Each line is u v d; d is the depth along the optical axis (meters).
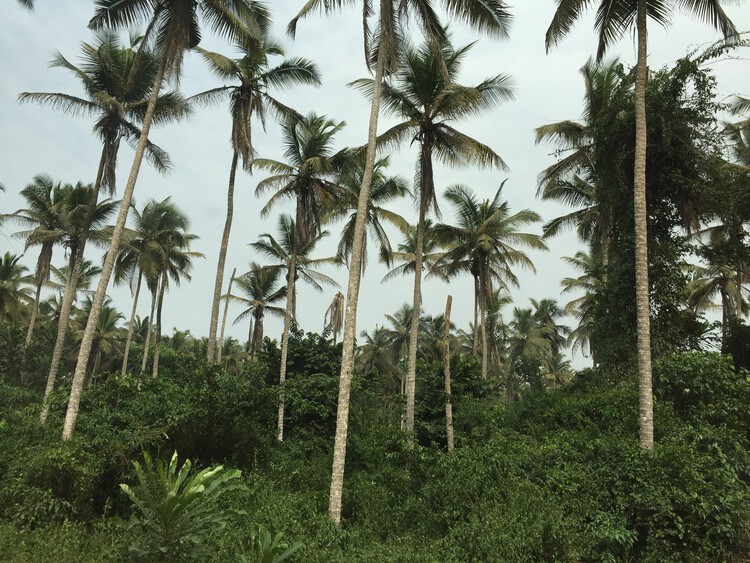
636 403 12.97
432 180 18.47
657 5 13.12
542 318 52.12
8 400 26.03
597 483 9.70
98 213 25.08
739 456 9.98
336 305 32.16
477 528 8.10
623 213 16.48
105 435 11.14
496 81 17.69
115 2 14.41
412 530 9.48
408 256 31.52
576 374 18.11
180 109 18.22
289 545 7.49
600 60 14.45
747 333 16.97
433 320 47.44
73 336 44.00
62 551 7.16
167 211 33.22
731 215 16.56
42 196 27.81
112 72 18.75
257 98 20.62
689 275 16.59
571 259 33.94
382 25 11.91
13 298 37.88
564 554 7.92
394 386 45.97
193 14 15.14
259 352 22.23
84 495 9.48
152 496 6.68
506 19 12.74
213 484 6.98
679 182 15.36
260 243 28.28
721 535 8.48
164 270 32.19
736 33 12.97
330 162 21.14
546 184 24.56
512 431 15.08
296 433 17.94
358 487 11.05
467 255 28.00
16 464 9.67
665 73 15.88
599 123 16.81
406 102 18.22
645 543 8.77
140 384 13.98
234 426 12.62
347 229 23.05
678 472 9.13
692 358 12.77
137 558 6.26
